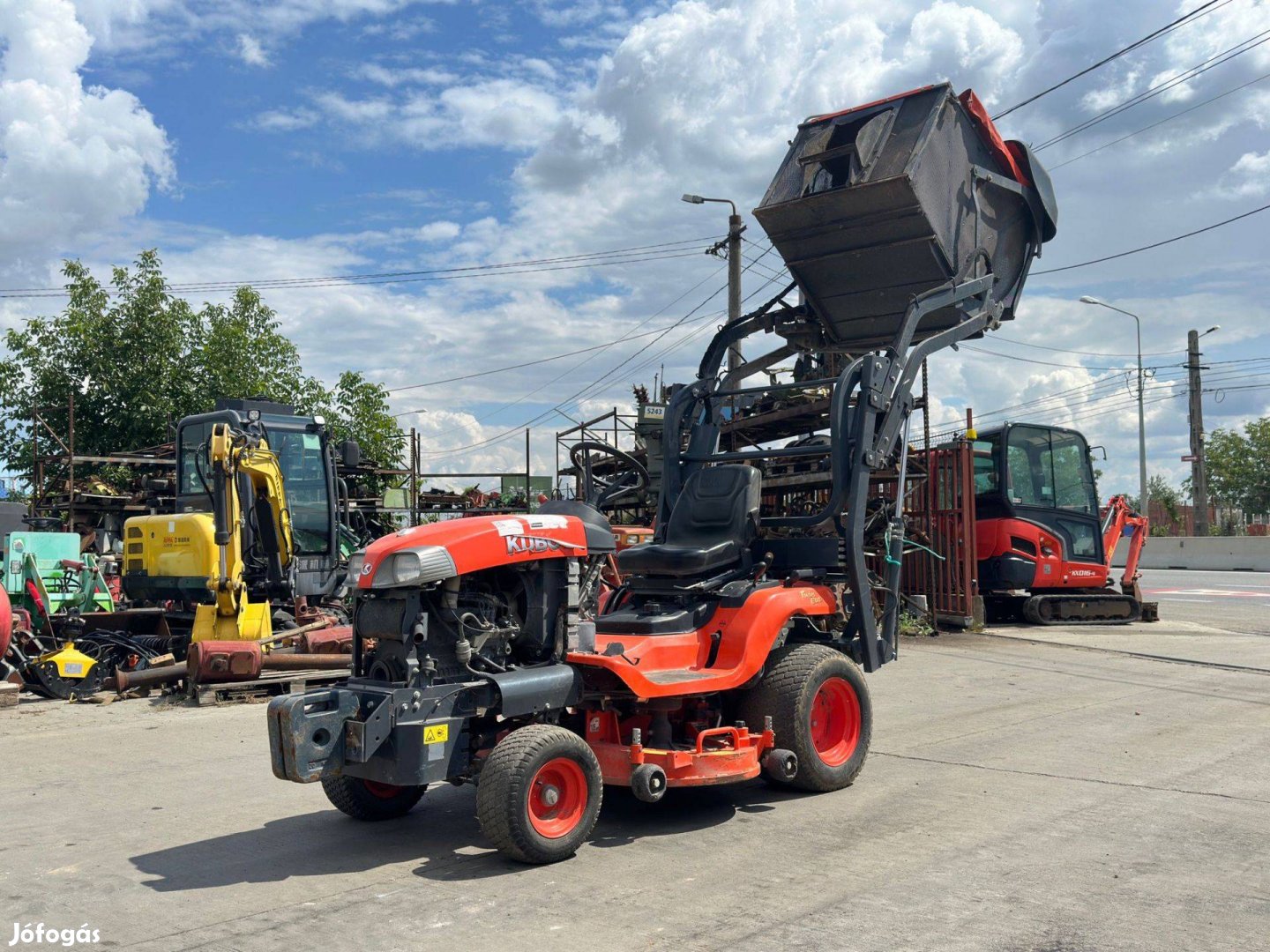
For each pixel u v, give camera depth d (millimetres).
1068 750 7793
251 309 22938
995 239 8375
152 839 5793
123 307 21672
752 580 6930
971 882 4887
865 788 6766
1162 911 4504
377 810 6090
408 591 5387
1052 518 17016
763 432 14750
